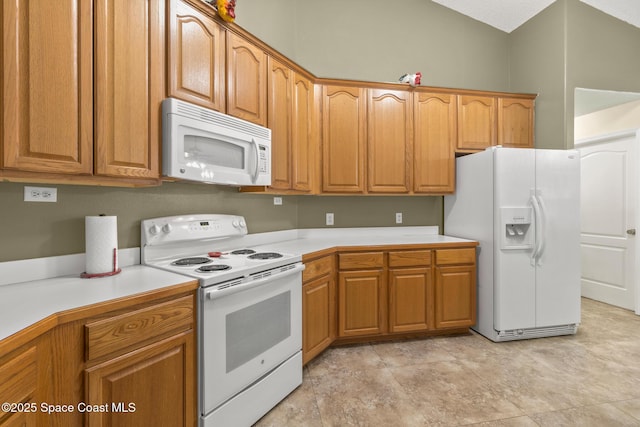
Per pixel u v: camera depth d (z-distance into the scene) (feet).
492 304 8.30
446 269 8.52
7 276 4.08
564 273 8.39
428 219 10.54
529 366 7.00
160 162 4.75
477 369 6.89
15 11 3.26
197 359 4.36
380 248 8.09
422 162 9.33
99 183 4.46
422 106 9.32
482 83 11.25
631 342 8.20
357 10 10.10
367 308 8.03
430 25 10.73
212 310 4.44
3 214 4.06
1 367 2.44
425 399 5.82
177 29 4.94
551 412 5.42
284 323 5.85
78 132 3.81
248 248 7.41
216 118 5.35
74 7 3.74
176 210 6.23
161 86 4.74
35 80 3.43
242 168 5.97
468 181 9.25
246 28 7.88
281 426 5.13
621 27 9.93
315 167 8.61
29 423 2.73
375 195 9.64
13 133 3.26
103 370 3.34
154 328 3.82
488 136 9.74
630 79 9.96
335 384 6.34
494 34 11.38
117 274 4.66
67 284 4.08
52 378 2.99
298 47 9.65
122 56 4.23
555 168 8.36
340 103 8.79
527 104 10.09
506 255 8.14
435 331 8.72
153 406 3.83
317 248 7.35
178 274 4.66
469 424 5.15
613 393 5.97
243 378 4.95
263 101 6.73
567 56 9.46
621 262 10.91
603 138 11.37
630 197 10.64
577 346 7.98
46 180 3.86
